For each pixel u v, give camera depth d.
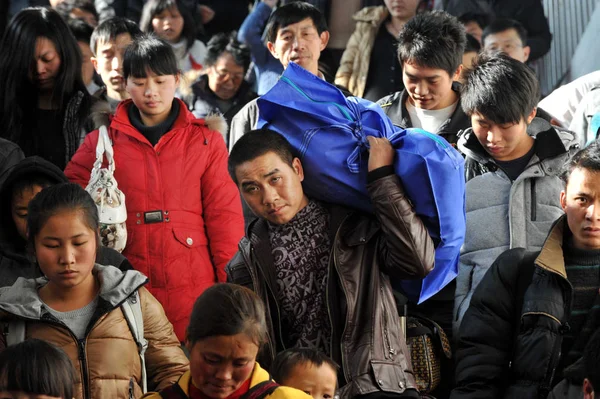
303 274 4.81
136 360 4.65
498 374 5.38
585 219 5.29
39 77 6.95
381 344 4.68
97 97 7.31
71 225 4.46
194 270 6.29
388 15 9.03
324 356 4.58
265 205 4.66
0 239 5.38
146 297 4.77
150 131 6.44
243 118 7.37
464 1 9.90
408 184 4.65
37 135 6.93
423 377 5.57
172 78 6.48
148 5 9.52
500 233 6.23
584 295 5.31
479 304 5.51
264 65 9.34
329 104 4.81
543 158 6.31
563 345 5.28
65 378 3.89
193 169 6.42
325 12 9.16
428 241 4.66
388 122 4.97
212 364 3.64
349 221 4.82
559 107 7.69
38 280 4.73
